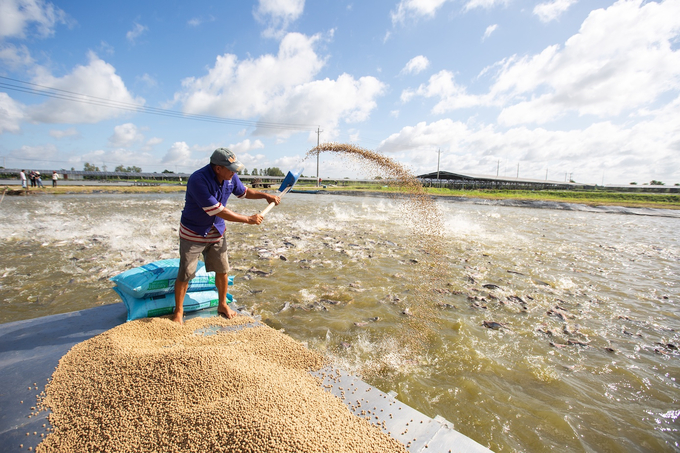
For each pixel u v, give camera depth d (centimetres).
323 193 3397
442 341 346
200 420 180
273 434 165
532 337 365
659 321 417
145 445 173
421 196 502
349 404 218
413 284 530
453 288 521
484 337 360
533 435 221
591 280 588
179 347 257
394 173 484
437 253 749
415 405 246
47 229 984
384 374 287
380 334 358
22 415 196
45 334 292
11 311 403
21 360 250
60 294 460
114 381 218
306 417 185
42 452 171
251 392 202
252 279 541
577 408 251
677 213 2145
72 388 218
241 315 355
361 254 728
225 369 223
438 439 190
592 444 215
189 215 301
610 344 354
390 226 1186
